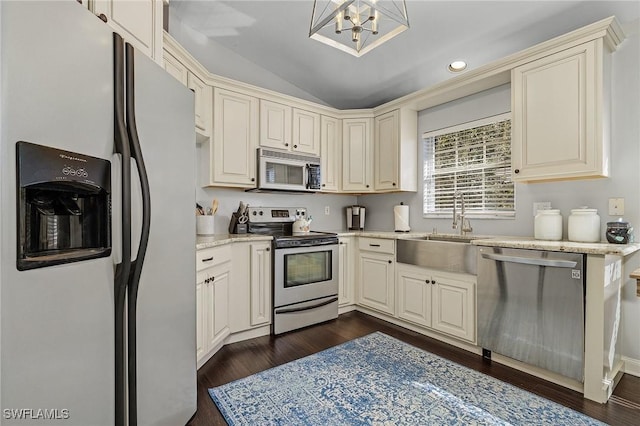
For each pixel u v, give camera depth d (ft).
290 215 11.53
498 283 7.07
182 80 7.77
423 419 5.22
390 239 9.84
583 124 6.62
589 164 6.54
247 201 10.94
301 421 5.18
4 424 2.26
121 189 3.36
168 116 4.38
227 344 8.38
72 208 3.01
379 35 8.71
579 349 5.91
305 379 6.49
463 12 7.52
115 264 3.30
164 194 4.26
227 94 9.50
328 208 12.97
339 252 10.74
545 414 5.36
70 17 2.77
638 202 6.71
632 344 6.78
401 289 9.48
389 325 9.80
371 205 13.21
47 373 2.55
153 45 5.20
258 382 6.39
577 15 7.06
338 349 8.00
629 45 6.82
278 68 11.22
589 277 5.86
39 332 2.48
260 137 10.13
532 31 7.75
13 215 2.29
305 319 9.59
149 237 3.91
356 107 13.02
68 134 2.72
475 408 5.52
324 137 11.67
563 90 6.88
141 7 4.91
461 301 7.88
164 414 4.28
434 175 11.02
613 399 5.82
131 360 3.51
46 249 2.73
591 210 7.00
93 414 3.02
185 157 4.87
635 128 6.75
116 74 3.33
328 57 10.26
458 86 9.19
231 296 8.31
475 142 9.82
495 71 8.19
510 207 8.98
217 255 7.50
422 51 9.18
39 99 2.47
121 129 3.35
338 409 5.49
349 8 5.62
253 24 9.17
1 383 2.23
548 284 6.29
